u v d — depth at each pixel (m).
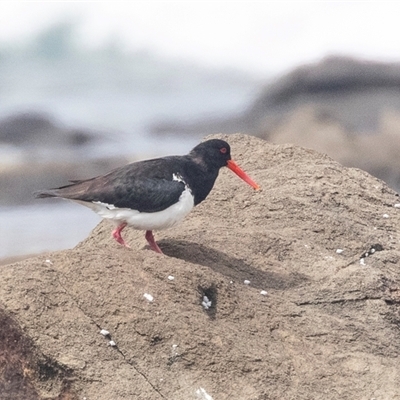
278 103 44.41
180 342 10.74
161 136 44.72
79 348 10.48
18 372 10.52
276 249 13.45
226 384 10.57
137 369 10.51
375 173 37.31
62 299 10.81
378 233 14.39
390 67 44.06
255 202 14.87
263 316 11.66
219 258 12.95
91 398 10.21
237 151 17.11
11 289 10.73
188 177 12.33
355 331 11.91
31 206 32.56
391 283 13.11
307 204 14.71
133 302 10.95
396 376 11.23
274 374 10.80
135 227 12.17
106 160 39.22
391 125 39.41
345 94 42.12
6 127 43.38
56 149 41.19
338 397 10.79
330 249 13.86
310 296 12.53
